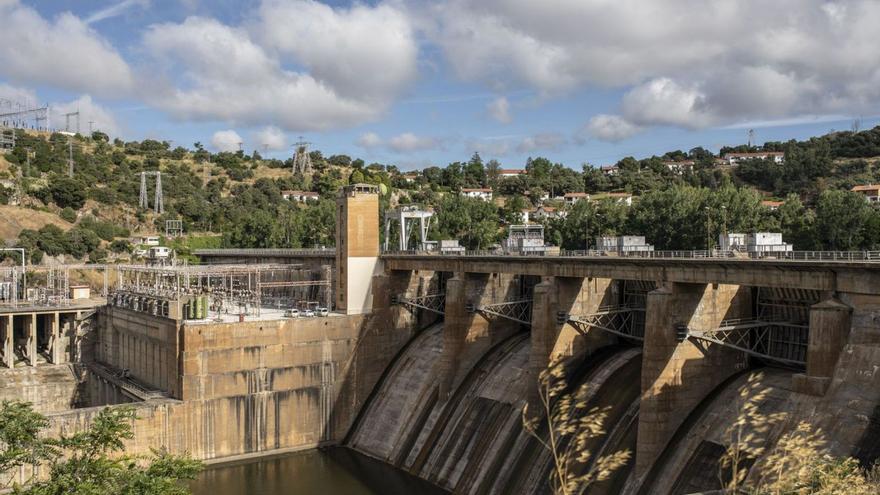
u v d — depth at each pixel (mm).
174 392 81875
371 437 86625
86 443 39250
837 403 44000
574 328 70688
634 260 61594
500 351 80438
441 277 97750
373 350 91812
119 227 199500
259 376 84062
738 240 73625
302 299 115438
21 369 105375
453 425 76688
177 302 83375
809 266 48438
